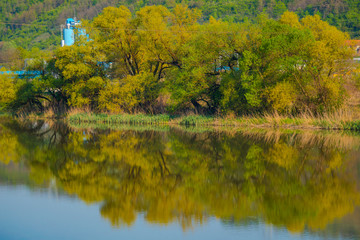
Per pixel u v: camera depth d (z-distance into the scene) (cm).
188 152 3362
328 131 4394
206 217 1916
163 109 6253
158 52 5897
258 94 4825
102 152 3409
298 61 4606
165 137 4225
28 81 7331
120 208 2045
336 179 2483
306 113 4938
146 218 1922
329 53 4531
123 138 4212
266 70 4847
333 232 1723
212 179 2525
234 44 5150
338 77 4791
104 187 2394
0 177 2625
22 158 3225
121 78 6544
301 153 3228
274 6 19750
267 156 3142
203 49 5225
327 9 17938
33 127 5600
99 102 6297
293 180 2466
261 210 1989
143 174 2669
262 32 4972
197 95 5403
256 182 2439
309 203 2062
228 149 3453
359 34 15475
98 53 6316
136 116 5934
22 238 1709
